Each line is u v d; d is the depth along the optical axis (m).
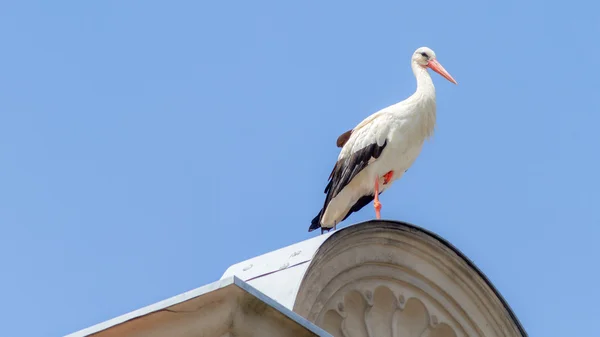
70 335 12.51
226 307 11.91
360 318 15.25
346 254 15.05
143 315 12.18
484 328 16.42
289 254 14.59
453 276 16.27
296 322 12.26
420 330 16.03
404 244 15.82
